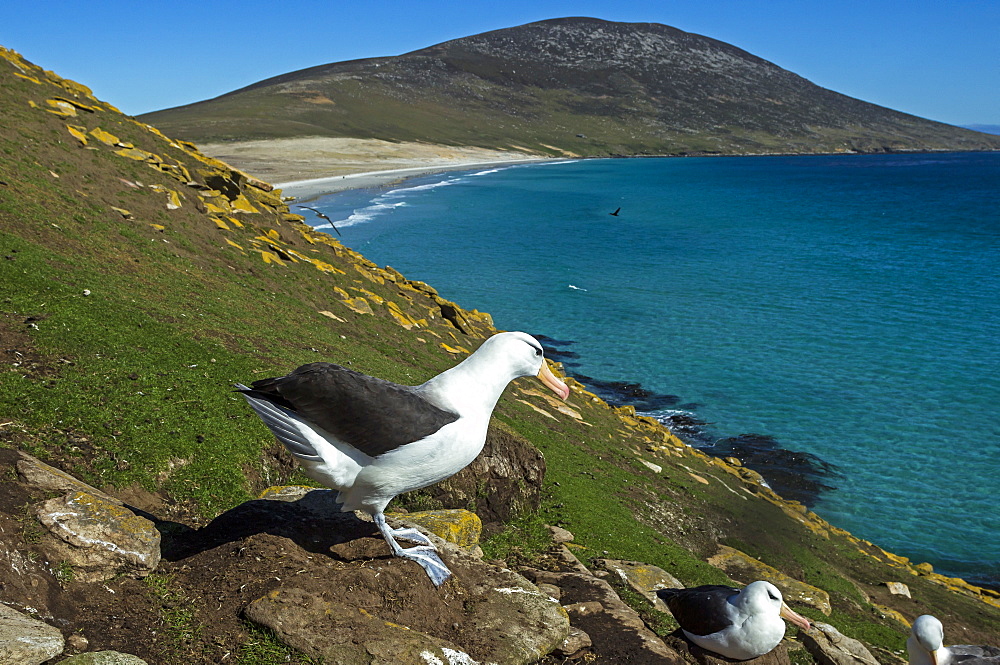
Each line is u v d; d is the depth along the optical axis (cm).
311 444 516
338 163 14000
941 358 3173
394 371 1491
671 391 2756
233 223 1975
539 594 642
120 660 461
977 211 9031
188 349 1099
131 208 1738
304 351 1363
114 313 1127
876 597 1362
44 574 526
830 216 8631
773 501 1825
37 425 802
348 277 2067
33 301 1079
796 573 1330
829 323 3722
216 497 803
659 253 5850
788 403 2656
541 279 4688
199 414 918
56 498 588
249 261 1819
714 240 6644
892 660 1054
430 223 7206
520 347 576
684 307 4025
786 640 941
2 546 524
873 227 7594
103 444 809
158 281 1441
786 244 6406
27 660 434
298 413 520
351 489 557
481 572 653
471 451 564
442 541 688
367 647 491
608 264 5312
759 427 2452
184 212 1859
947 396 2736
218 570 574
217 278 1634
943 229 7400
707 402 2656
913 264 5431
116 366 970
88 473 765
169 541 627
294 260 1980
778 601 693
